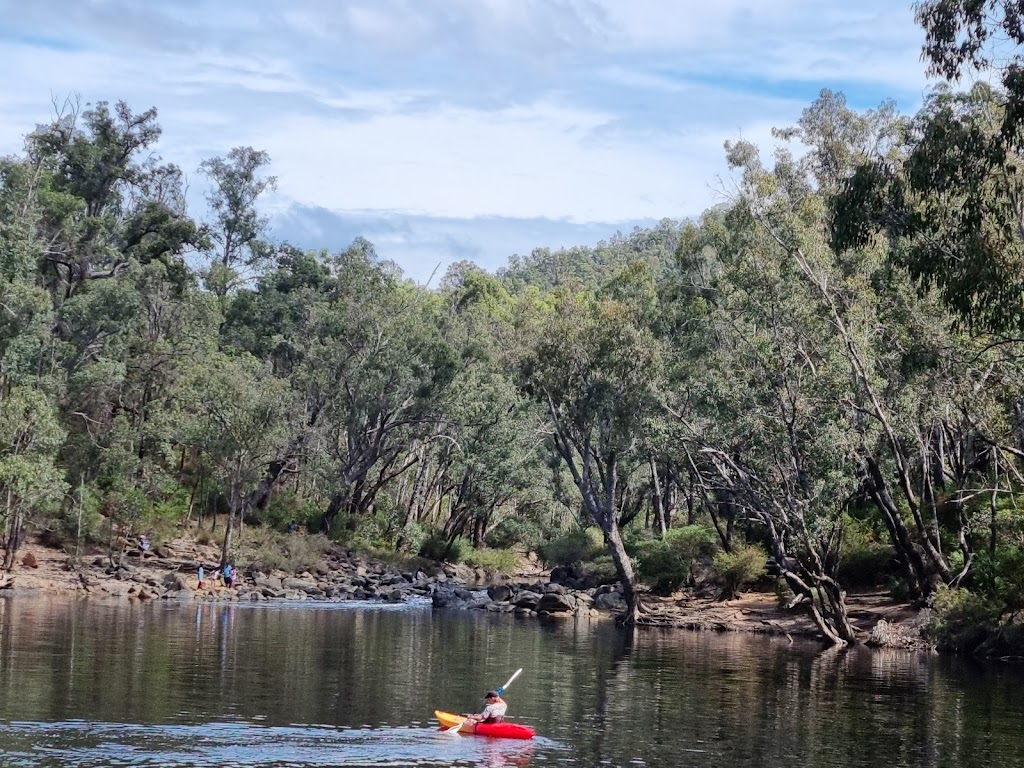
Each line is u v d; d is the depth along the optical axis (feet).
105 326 234.17
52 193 254.06
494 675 103.76
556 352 176.76
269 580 210.38
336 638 132.57
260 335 315.78
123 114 281.74
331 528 263.49
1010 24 95.14
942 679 108.06
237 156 359.46
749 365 150.92
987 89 102.99
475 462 263.49
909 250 106.11
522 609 190.60
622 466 210.38
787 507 149.07
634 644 139.03
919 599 151.02
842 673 111.75
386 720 77.20
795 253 146.30
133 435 225.97
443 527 298.76
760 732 78.02
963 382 127.03
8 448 193.47
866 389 136.87
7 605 156.35
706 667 114.52
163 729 70.44
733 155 172.45
